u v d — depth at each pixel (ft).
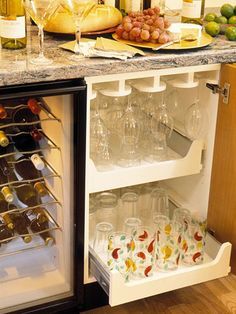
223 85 6.60
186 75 6.56
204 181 7.35
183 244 6.82
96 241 6.87
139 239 6.69
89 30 6.66
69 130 5.99
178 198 7.87
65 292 6.70
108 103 7.11
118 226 7.47
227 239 7.10
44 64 5.69
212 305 7.23
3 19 6.01
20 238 7.09
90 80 5.93
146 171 6.81
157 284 6.43
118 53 6.04
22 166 6.85
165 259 6.64
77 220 6.32
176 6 8.41
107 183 6.58
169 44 6.45
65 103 5.92
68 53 6.15
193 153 7.02
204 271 6.67
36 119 6.76
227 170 6.86
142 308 7.17
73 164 6.11
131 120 6.94
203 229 6.89
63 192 6.42
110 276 6.10
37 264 7.09
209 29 7.10
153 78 6.36
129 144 6.95
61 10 6.59
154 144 7.18
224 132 6.77
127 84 6.63
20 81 5.52
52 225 6.90
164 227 6.96
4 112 6.07
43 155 6.86
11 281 6.77
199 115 7.04
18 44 6.22
